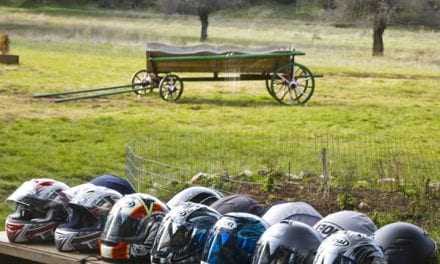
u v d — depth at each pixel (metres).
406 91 35.41
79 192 8.62
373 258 6.86
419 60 55.69
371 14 64.62
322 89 35.22
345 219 8.03
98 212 8.48
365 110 29.33
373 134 24.66
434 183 15.35
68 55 45.47
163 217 8.16
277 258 7.11
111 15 98.81
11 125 23.75
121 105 28.83
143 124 25.03
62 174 18.16
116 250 8.10
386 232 7.92
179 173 16.83
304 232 7.21
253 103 30.69
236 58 31.23
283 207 8.32
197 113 27.77
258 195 14.25
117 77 36.97
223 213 8.39
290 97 31.34
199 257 7.65
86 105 28.45
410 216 12.74
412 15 86.06
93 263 8.14
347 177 15.69
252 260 7.28
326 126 25.84
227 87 34.66
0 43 40.31
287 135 23.89
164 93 31.33
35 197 8.85
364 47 70.19
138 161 17.36
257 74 31.42
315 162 19.09
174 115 27.08
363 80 39.03
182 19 97.44
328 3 103.44
